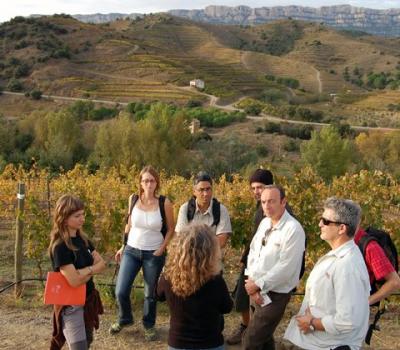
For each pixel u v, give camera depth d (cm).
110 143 4456
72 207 412
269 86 11381
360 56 18075
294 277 428
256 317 436
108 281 818
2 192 1176
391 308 721
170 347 341
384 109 9788
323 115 7931
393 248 405
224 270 927
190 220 521
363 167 4659
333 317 346
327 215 353
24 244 1023
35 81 10119
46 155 4209
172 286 336
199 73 11144
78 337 420
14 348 536
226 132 6669
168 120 4619
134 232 552
